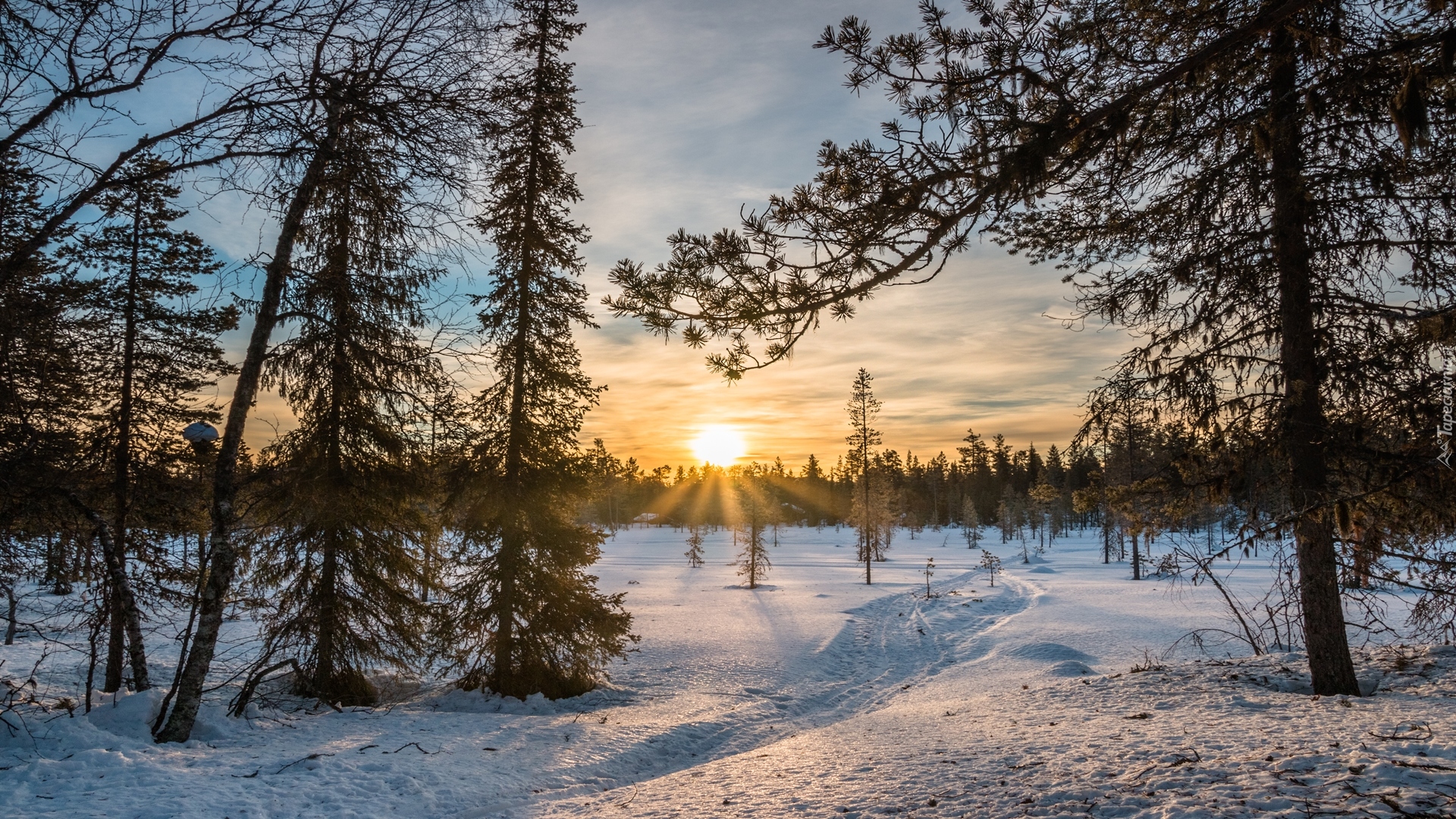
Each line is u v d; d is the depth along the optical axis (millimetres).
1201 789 5242
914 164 4270
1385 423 6148
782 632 26156
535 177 15727
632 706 15688
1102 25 4551
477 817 7852
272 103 6812
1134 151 5145
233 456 9977
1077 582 40812
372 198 8570
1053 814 5266
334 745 10078
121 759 8078
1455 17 3961
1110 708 10312
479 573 16047
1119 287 10133
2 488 8953
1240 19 5684
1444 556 7090
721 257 4547
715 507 149750
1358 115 6926
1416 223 8250
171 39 5906
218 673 16734
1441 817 4008
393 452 13984
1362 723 7070
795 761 9289
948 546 94312
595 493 17016
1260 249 9320
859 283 4531
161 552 14453
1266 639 19188
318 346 13195
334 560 14203
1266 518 7797
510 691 15336
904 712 13305
